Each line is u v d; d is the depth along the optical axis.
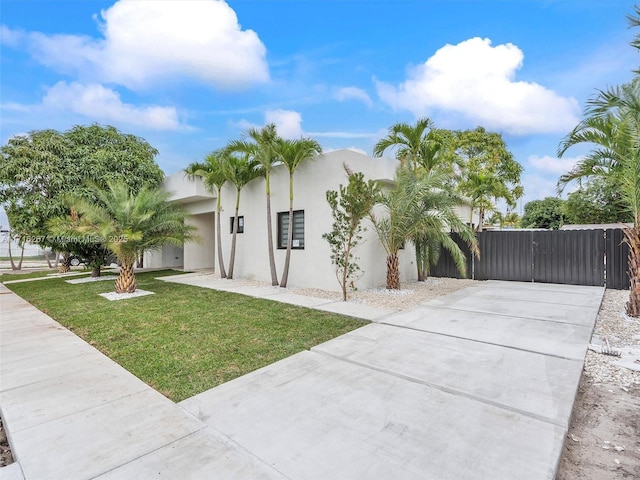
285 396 3.34
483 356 4.33
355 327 5.78
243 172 11.51
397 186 8.91
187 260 16.92
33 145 12.62
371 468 2.29
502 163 19.30
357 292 9.19
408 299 8.16
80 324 6.28
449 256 12.15
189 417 2.98
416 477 2.20
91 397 3.38
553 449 2.47
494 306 7.24
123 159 14.25
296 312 6.91
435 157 10.62
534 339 4.97
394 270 9.34
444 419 2.88
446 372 3.85
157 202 10.38
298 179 10.44
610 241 9.74
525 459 2.36
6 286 12.19
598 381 3.80
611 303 7.73
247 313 6.88
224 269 13.05
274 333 5.50
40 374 3.97
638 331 5.54
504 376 3.72
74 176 12.98
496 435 2.64
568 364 4.04
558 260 10.51
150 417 2.98
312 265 10.05
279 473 2.26
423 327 5.69
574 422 3.03
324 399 3.26
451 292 9.13
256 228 12.05
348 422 2.86
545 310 6.80
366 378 3.72
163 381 3.75
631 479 2.31
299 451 2.48
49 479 2.22
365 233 9.53
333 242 8.27
